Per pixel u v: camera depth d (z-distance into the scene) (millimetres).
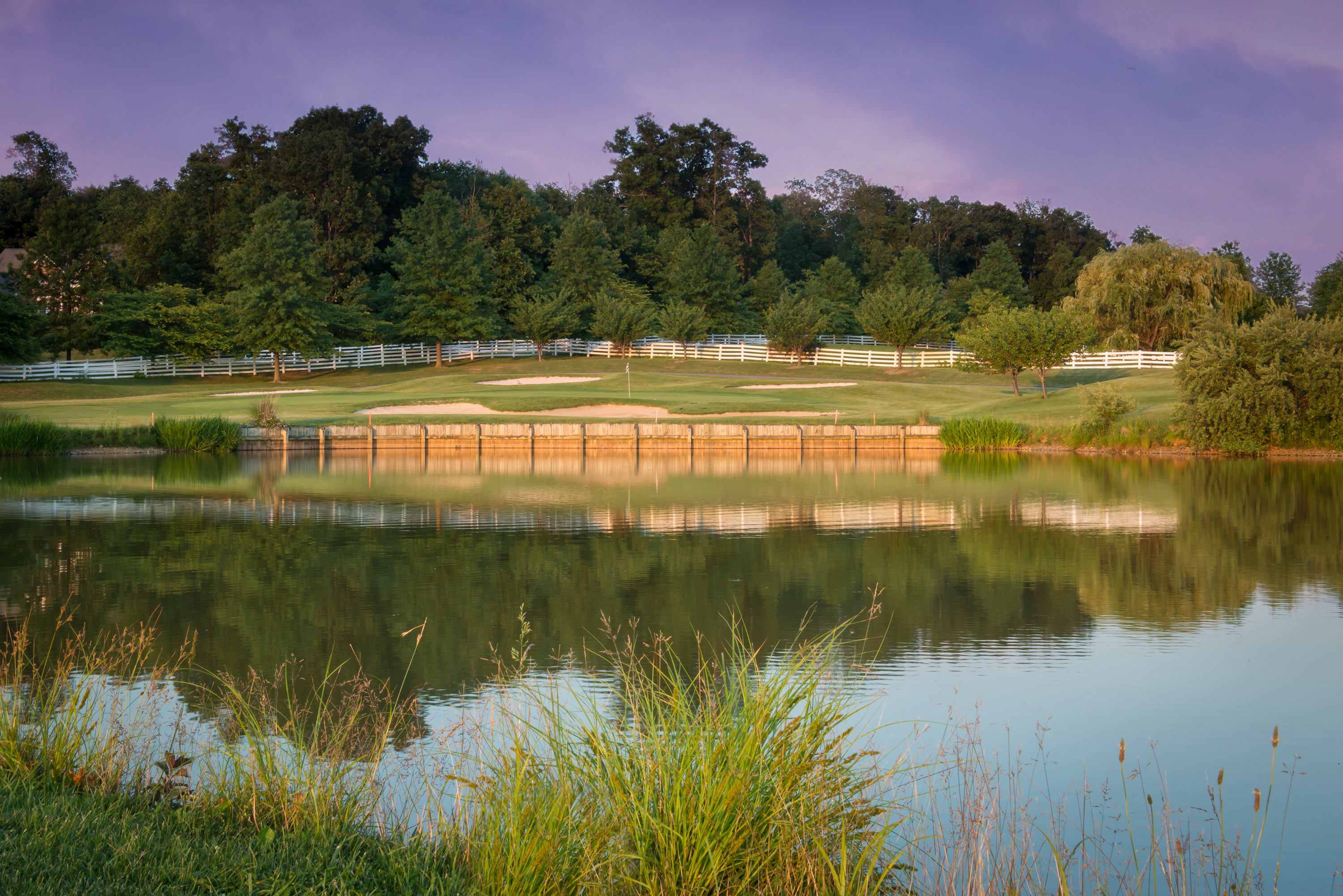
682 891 5160
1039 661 12078
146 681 10719
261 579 16828
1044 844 7172
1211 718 10008
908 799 7578
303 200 96375
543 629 13484
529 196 111188
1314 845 7289
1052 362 55625
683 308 84688
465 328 79250
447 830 6086
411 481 33750
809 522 23938
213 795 6570
